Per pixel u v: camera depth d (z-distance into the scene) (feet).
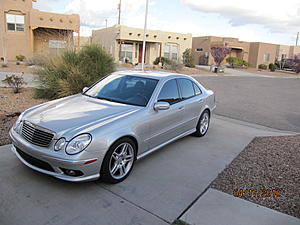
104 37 117.50
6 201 10.59
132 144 13.09
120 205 10.84
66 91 28.94
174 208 10.88
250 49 152.05
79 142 11.02
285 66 161.79
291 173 14.11
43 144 11.41
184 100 17.48
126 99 15.24
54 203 10.68
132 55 111.04
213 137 20.74
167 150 17.33
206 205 11.07
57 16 96.48
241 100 42.93
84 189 11.83
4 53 85.97
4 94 31.09
